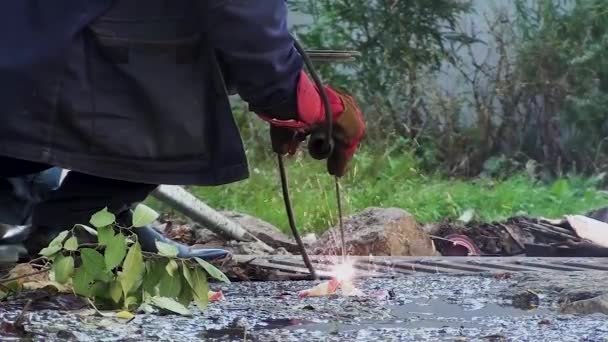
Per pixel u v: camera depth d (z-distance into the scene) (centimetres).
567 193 975
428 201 898
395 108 1235
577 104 1214
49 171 427
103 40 311
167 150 318
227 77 324
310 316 305
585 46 1226
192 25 314
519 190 961
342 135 346
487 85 1257
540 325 287
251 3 309
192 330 277
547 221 669
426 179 1080
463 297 351
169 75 315
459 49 1273
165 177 319
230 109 318
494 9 1262
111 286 303
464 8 1270
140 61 313
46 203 373
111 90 313
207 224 586
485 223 696
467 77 1266
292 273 437
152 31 314
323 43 1264
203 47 316
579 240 638
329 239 602
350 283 387
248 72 316
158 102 314
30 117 307
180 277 307
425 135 1221
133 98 315
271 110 329
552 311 319
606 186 1156
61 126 310
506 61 1249
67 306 310
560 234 649
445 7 1262
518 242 652
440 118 1235
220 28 309
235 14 307
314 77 329
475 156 1233
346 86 1235
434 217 842
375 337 268
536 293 354
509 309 324
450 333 274
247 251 573
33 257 378
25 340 257
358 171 1027
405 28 1264
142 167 317
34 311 299
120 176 316
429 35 1268
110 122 313
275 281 416
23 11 313
